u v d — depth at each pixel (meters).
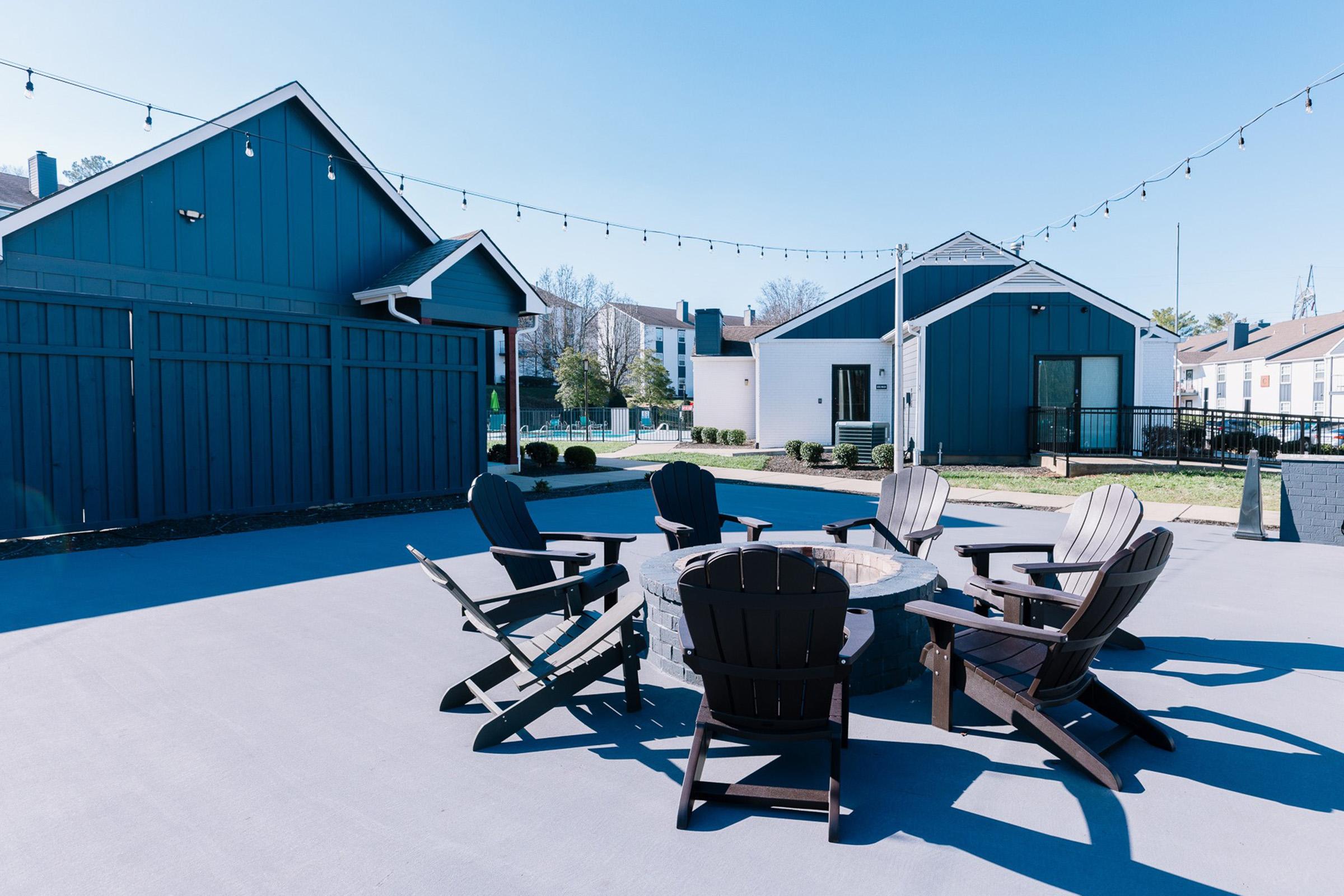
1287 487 7.29
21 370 6.74
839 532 4.92
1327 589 5.38
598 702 3.38
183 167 10.38
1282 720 3.13
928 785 2.60
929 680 3.71
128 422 7.45
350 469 9.29
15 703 3.26
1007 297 15.04
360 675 3.64
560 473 14.41
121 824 2.31
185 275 10.44
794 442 16.78
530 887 2.01
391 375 9.68
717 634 2.41
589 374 40.50
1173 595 5.21
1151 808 2.43
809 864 2.12
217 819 2.35
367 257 12.71
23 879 2.03
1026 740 2.97
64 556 6.46
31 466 6.82
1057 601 3.11
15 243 8.95
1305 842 2.22
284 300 11.56
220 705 3.26
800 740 2.46
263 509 8.49
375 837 2.26
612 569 4.12
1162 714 3.21
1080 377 15.04
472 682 3.24
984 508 9.71
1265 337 39.66
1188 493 10.62
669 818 2.39
